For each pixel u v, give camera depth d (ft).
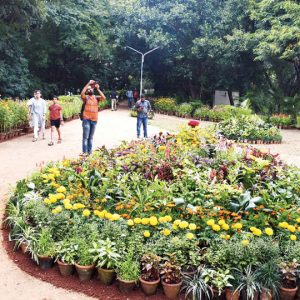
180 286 13.07
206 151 25.17
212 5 100.07
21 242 15.28
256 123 55.06
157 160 22.06
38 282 13.69
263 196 17.90
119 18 107.24
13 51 87.61
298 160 39.14
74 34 97.76
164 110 99.14
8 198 20.30
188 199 17.01
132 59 111.24
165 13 100.48
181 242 13.66
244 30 92.53
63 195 16.71
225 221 15.33
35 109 41.16
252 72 96.22
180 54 100.58
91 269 13.69
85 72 111.45
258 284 12.75
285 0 77.15
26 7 56.95
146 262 13.30
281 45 76.54
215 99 112.37
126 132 51.93
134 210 16.29
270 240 13.96
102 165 21.07
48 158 32.42
